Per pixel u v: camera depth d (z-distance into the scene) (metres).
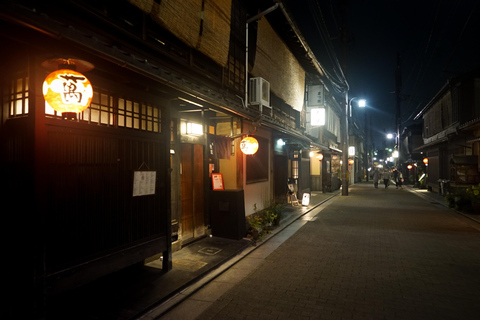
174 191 8.16
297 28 13.26
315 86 20.48
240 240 9.34
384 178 34.16
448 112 24.73
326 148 24.58
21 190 4.04
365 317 4.85
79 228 4.57
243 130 11.21
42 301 3.99
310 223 12.97
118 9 5.65
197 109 7.92
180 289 5.77
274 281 6.42
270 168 14.67
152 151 6.15
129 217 5.53
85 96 3.93
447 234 10.77
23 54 4.10
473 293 5.74
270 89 13.48
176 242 8.16
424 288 5.99
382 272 6.93
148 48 6.48
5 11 2.87
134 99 5.73
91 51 3.84
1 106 4.33
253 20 11.20
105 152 5.06
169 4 6.43
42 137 4.04
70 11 4.71
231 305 5.31
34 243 3.90
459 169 18.47
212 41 8.45
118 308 4.89
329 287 6.07
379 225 12.49
